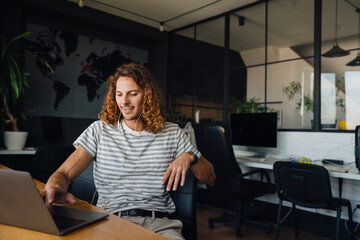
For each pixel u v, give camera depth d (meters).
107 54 4.76
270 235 2.95
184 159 1.14
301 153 3.31
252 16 4.01
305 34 3.59
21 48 3.82
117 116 1.25
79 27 4.45
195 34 4.75
